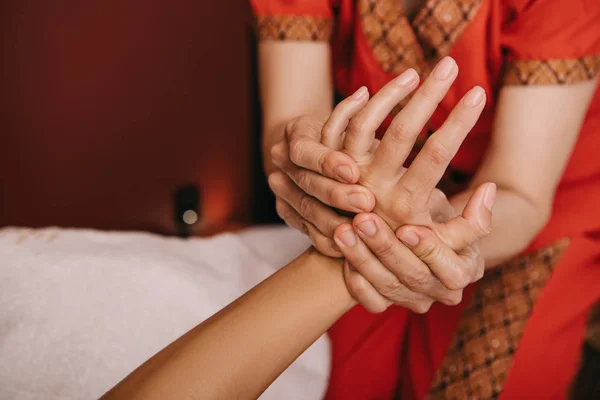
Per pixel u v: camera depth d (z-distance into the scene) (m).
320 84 1.00
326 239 0.70
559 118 0.86
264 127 1.00
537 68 0.85
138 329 0.70
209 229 2.03
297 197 0.75
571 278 0.94
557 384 0.91
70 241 0.85
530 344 0.90
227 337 0.59
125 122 1.84
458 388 0.92
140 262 0.81
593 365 1.17
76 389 0.62
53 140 1.78
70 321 0.68
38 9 1.67
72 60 1.74
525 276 0.94
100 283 0.74
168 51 1.83
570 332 0.93
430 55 0.96
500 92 0.91
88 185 1.86
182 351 0.57
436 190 0.73
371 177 0.63
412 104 0.58
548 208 0.88
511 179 0.87
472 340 0.93
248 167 2.06
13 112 1.72
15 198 1.79
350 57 1.08
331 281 0.69
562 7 0.83
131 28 1.77
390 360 1.02
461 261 0.65
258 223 2.12
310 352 0.92
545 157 0.86
